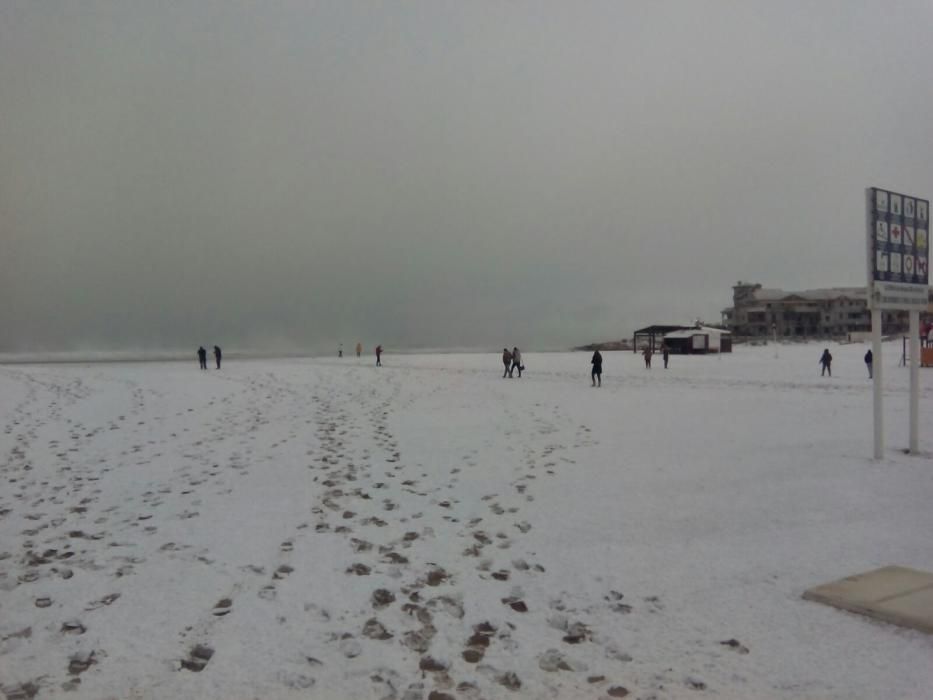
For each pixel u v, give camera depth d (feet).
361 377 121.80
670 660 15.28
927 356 137.28
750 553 22.79
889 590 18.60
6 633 16.60
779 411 63.36
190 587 19.72
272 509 28.94
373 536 24.94
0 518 27.58
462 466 38.32
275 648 15.81
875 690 13.71
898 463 37.01
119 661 15.14
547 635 16.66
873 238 37.70
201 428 54.29
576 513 28.14
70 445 45.93
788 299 453.99
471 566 21.67
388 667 14.93
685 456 40.55
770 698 13.51
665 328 246.88
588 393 87.86
